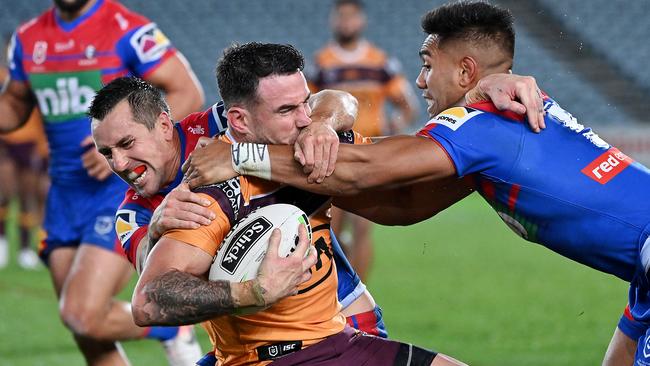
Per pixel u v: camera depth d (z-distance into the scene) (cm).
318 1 6091
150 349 2084
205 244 984
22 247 3216
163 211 997
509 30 1173
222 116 1167
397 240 3812
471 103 1115
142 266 1091
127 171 1097
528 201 1105
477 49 1157
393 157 1038
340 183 1036
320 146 1015
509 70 1184
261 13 6038
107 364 1633
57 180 1734
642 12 5784
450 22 1162
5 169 3281
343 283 1223
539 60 5625
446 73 1175
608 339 2130
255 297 946
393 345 1086
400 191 1191
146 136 1085
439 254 3422
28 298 2645
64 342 2133
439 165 1054
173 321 950
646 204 1108
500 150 1080
